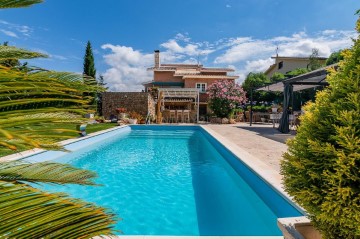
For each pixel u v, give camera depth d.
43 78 1.16
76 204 1.13
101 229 1.16
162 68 33.16
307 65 39.75
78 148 11.15
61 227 1.07
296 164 2.23
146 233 4.11
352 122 1.99
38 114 1.30
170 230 4.17
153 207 5.12
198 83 29.23
